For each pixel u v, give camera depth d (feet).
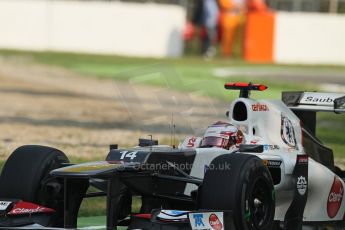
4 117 195.93
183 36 470.39
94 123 189.98
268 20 458.09
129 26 441.27
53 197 77.82
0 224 72.28
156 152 76.07
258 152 79.61
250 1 473.67
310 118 97.76
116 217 72.54
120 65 368.07
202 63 407.64
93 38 437.58
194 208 80.23
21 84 285.84
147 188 76.18
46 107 222.28
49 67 351.87
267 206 75.72
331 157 97.55
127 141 161.07
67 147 149.59
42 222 74.28
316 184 89.56
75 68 351.67
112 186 71.87
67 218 74.13
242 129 85.51
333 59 463.01
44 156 77.92
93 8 435.53
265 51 459.73
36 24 430.20
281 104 90.84
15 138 158.92
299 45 460.96
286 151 86.02
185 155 78.13
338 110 94.07
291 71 376.68
